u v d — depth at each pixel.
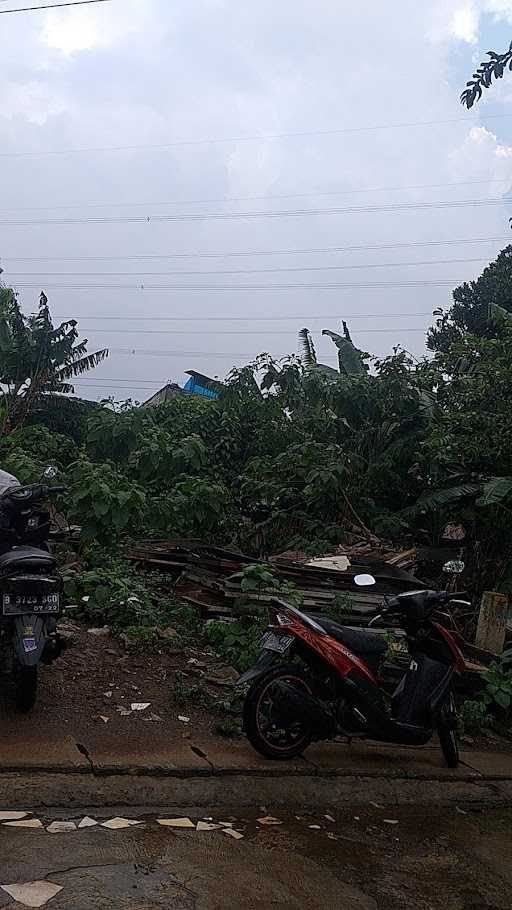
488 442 9.78
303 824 4.32
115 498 7.52
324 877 3.73
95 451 9.84
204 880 3.51
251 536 10.44
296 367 12.31
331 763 5.12
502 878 4.00
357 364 15.09
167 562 8.21
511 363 9.95
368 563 8.41
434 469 10.36
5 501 5.71
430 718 5.34
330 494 10.47
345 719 5.15
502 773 5.49
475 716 6.31
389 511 10.84
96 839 3.74
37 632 4.93
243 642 6.57
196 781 4.52
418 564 9.34
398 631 7.22
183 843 3.83
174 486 9.88
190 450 9.91
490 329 23.34
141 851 3.69
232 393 12.68
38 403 21.09
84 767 4.38
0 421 14.02
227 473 12.80
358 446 11.49
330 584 7.53
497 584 9.09
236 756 4.90
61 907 3.12
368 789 4.90
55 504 8.57
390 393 11.41
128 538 8.95
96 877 3.39
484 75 4.61
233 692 5.74
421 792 5.04
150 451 9.57
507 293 23.48
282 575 7.59
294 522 10.67
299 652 5.16
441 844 4.33
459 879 3.93
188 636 6.74
